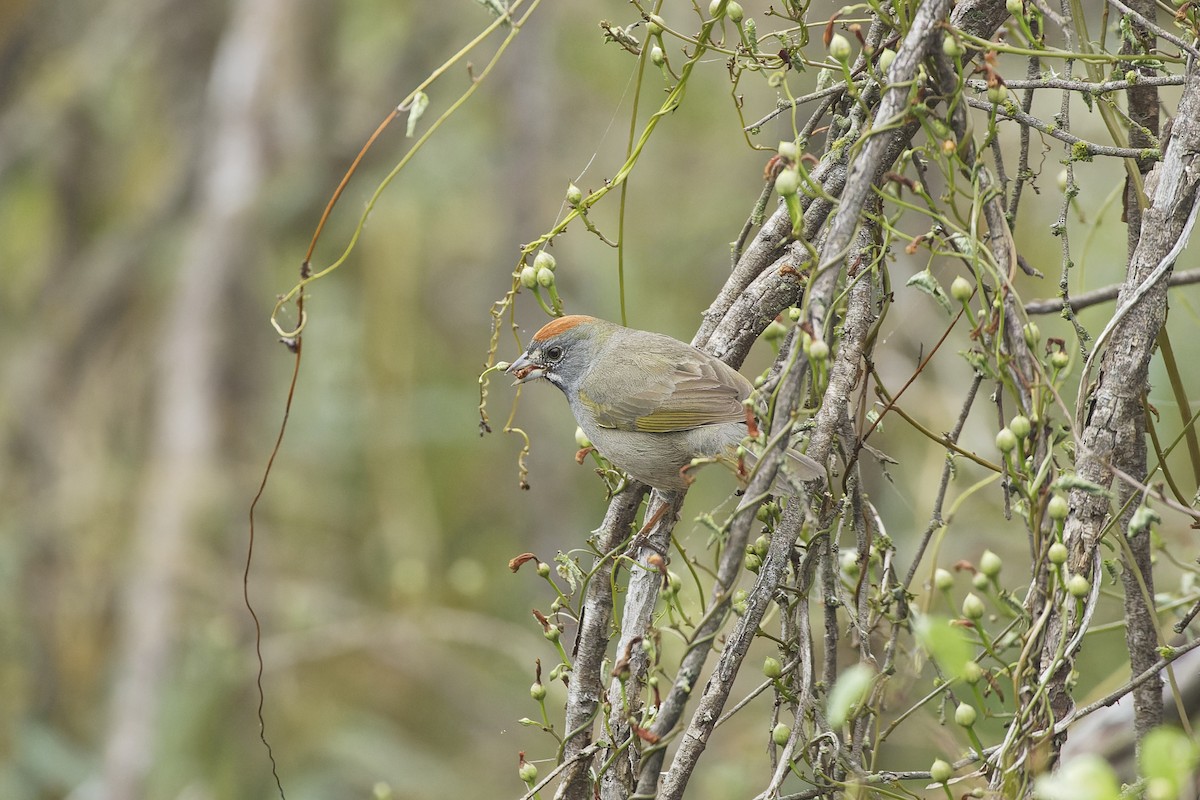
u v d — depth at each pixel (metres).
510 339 14.94
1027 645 5.43
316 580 14.12
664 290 14.70
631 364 8.24
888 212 8.62
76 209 14.74
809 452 5.95
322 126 14.38
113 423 13.80
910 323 12.10
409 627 12.75
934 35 5.50
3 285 14.57
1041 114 10.95
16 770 11.89
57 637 13.02
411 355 14.83
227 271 13.49
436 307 15.80
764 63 6.42
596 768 6.19
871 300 6.27
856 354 6.16
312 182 14.34
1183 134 5.81
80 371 13.98
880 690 5.98
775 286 6.70
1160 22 7.58
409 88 14.61
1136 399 5.77
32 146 14.59
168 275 13.93
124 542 13.33
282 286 14.20
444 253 15.74
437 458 15.27
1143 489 5.34
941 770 5.23
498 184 14.73
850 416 6.23
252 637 12.87
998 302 5.68
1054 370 5.80
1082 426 5.86
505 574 14.67
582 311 14.61
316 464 14.28
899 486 11.68
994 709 8.54
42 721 12.65
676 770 5.71
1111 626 6.66
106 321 14.08
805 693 5.84
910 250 5.62
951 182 5.65
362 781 13.20
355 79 14.75
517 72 14.55
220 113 13.92
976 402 11.53
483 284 15.61
